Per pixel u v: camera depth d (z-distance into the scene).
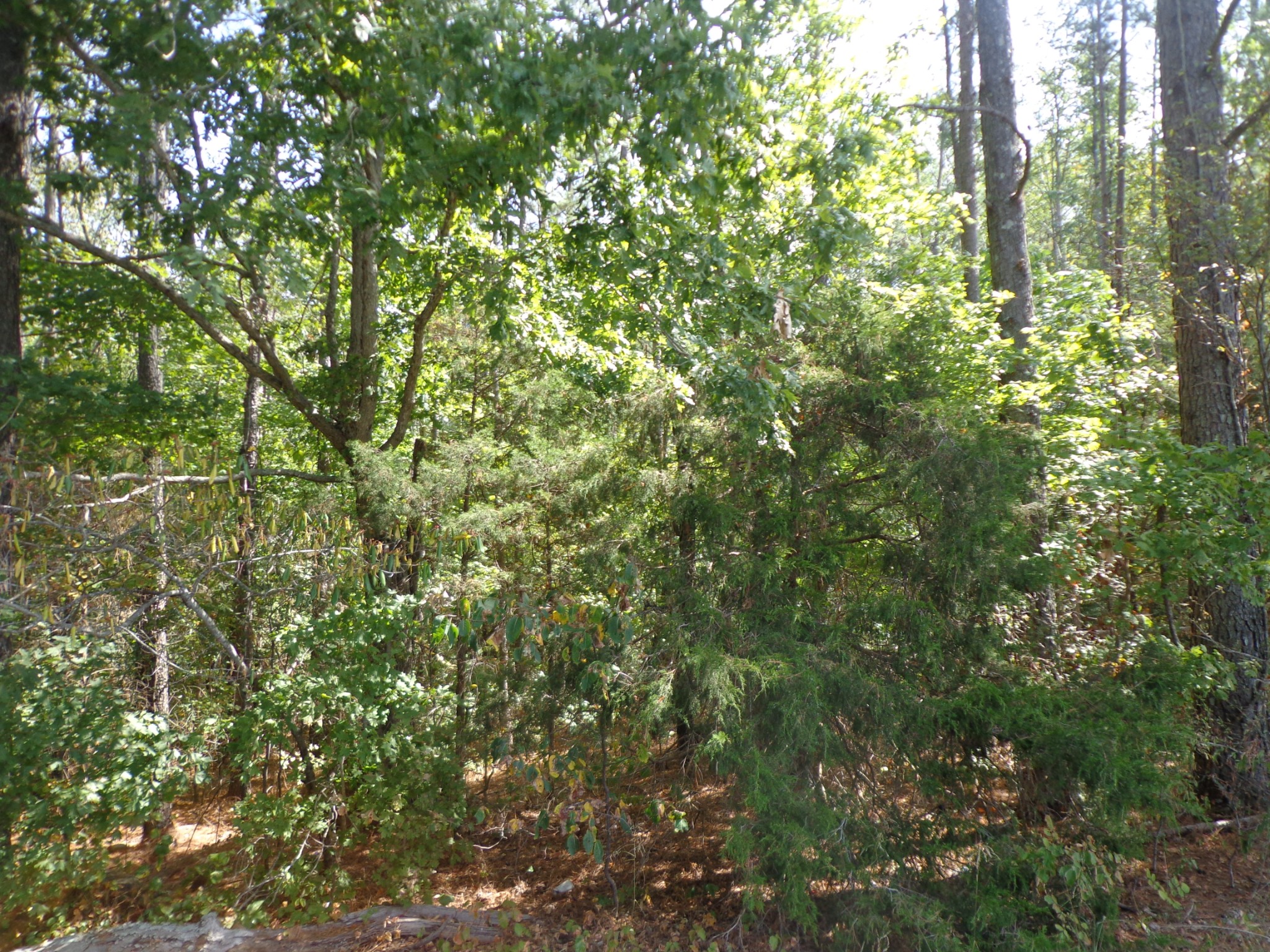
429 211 8.78
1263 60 6.95
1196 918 5.93
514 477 8.69
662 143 6.77
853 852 5.82
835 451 6.77
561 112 6.37
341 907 6.85
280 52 7.55
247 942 6.09
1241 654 6.97
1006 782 6.07
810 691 5.68
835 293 7.64
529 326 9.22
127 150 6.61
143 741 6.44
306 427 12.20
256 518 7.62
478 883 7.48
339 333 12.08
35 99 8.05
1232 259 6.93
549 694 6.77
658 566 6.71
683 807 6.79
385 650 7.66
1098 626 7.36
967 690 5.97
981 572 5.98
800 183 8.46
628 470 7.45
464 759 7.75
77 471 7.15
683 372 7.97
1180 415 7.83
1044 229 24.33
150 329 10.38
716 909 6.52
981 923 5.46
